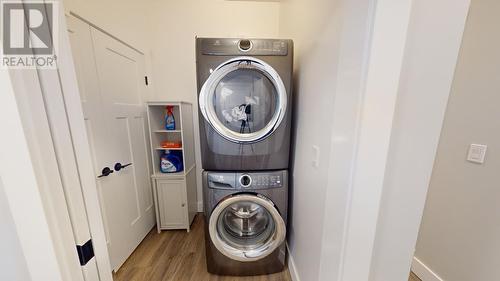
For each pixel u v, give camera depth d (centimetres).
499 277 114
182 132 194
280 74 129
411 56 62
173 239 198
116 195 157
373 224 70
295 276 143
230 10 208
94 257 54
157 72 214
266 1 207
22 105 37
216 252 147
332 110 88
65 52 44
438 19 60
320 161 101
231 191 137
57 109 43
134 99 182
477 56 119
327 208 85
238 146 134
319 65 103
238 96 136
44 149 41
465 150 127
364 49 60
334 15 85
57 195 44
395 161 69
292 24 158
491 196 116
